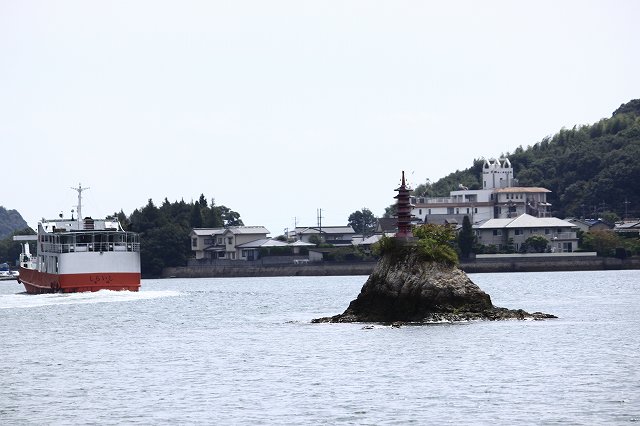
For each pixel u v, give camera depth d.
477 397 156.38
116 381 178.75
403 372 180.88
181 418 145.25
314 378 176.88
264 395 161.62
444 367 185.25
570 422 138.00
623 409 145.25
